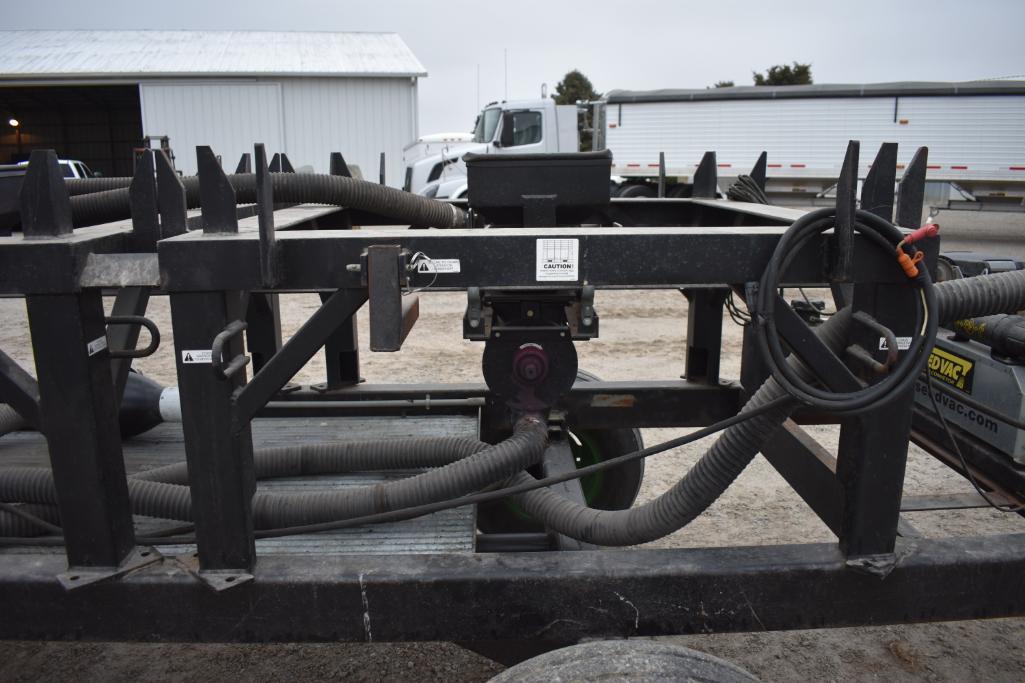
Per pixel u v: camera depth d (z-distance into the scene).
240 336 1.52
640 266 1.46
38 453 2.43
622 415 2.89
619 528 1.78
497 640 1.61
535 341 1.81
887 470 1.55
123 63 20.67
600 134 17.81
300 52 21.88
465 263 1.46
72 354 1.45
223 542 1.54
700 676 1.40
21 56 21.64
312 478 2.24
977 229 17.17
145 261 1.44
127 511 1.61
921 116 15.77
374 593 1.56
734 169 16.70
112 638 1.58
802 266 1.49
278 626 1.57
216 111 19.47
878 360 1.56
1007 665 2.55
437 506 1.62
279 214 2.55
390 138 19.84
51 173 1.42
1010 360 2.39
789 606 1.59
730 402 2.90
